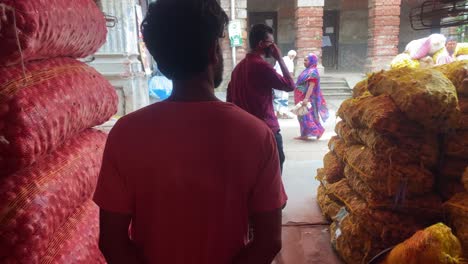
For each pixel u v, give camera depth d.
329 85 12.63
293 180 4.57
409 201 2.35
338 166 3.38
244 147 0.97
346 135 3.07
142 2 8.88
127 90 6.98
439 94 2.09
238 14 11.21
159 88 8.93
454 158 2.36
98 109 2.03
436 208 2.33
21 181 1.46
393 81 2.37
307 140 6.85
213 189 0.96
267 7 15.56
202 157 0.96
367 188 2.52
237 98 3.32
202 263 1.01
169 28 0.94
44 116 1.42
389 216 2.38
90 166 1.93
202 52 0.96
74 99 1.71
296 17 12.10
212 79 1.05
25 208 1.40
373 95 2.71
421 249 1.71
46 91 1.52
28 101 1.38
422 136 2.32
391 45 11.79
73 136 1.98
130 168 0.98
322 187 3.70
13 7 1.26
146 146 0.96
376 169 2.37
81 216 1.92
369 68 12.20
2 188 1.42
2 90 1.34
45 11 1.42
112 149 0.99
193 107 0.98
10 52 1.31
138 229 1.04
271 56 3.36
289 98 11.48
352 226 2.59
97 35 2.18
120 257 1.03
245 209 1.02
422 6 2.57
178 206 0.97
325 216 3.41
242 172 0.97
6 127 1.30
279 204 1.02
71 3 1.77
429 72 2.25
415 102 2.13
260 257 1.02
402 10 15.44
